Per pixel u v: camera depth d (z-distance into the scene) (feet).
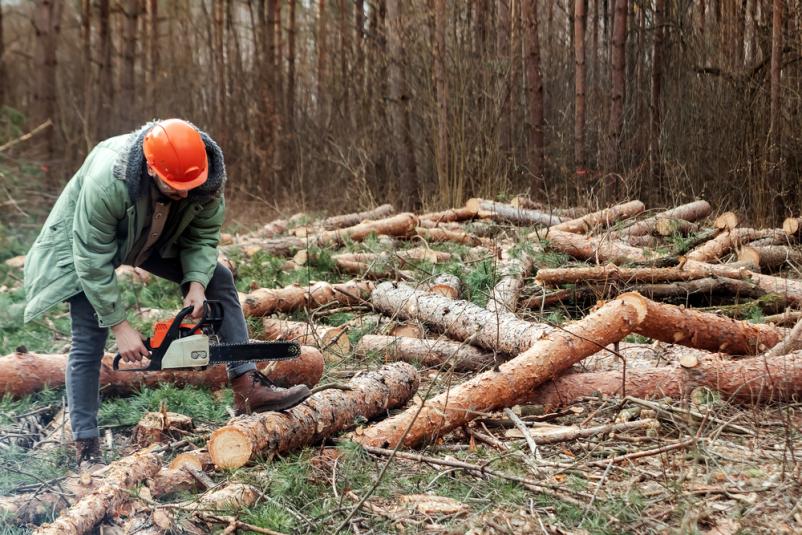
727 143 30.83
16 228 30.32
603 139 33.06
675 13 33.47
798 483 10.39
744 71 30.71
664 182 32.14
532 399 13.70
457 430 12.78
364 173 37.17
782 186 28.40
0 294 20.24
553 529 9.54
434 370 15.92
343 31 41.34
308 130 42.98
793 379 13.23
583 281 19.60
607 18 35.91
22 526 10.09
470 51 34.53
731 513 9.80
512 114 35.01
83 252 10.66
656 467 11.25
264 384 11.68
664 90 33.50
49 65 40.11
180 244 11.94
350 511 10.09
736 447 11.78
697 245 23.70
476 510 10.12
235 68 47.47
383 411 13.23
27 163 34.99
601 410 13.14
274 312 18.97
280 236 29.58
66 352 16.78
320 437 11.94
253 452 11.04
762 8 31.24
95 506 9.64
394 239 26.22
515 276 20.07
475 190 33.53
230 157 45.57
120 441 12.94
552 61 37.22
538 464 11.24
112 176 10.53
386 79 38.52
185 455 11.07
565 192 32.27
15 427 13.33
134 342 10.96
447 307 16.78
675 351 15.72
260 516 9.95
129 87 42.68
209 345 11.19
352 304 19.81
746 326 15.07
